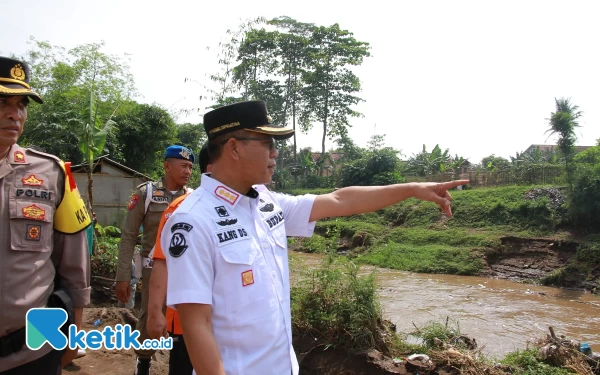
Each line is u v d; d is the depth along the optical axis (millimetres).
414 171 34281
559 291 13977
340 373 4254
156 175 20766
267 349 1598
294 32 40344
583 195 17391
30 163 2055
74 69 23500
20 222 1953
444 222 21422
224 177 1760
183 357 2428
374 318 4586
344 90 41969
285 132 1767
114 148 18641
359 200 2070
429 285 14195
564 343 4996
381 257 18391
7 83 1923
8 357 1917
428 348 4746
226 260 1565
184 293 1479
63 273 2176
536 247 17312
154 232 3660
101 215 14758
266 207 1860
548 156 32625
